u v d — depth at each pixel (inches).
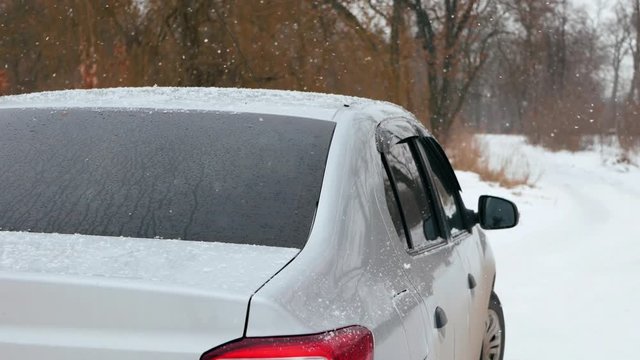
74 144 118.5
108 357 81.4
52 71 883.4
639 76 2466.8
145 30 842.8
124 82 830.5
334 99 135.6
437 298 125.0
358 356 89.4
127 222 102.5
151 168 112.2
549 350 282.0
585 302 361.7
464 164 1101.1
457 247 158.6
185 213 103.7
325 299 90.2
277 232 100.9
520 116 2434.8
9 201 107.2
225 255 92.8
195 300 82.4
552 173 1518.2
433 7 1517.0
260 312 83.1
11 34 908.6
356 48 946.1
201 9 851.4
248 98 131.2
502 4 1654.8
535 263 474.0
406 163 141.5
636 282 407.8
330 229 101.9
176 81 848.3
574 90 2277.3
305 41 890.1
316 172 111.0
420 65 1503.4
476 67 1695.4
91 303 82.3
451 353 134.0
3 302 82.7
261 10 868.6
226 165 112.1
